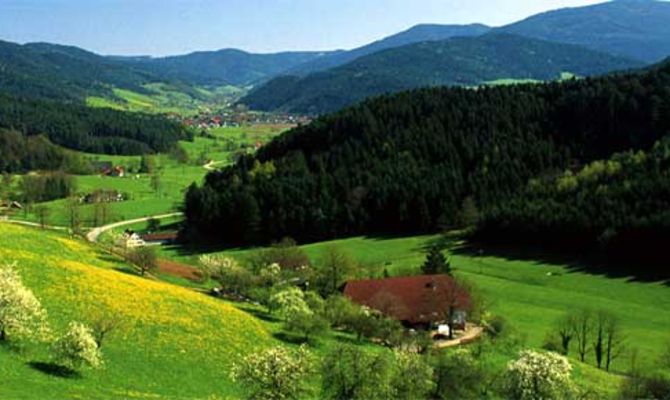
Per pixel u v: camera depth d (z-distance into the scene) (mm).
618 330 101500
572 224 150500
